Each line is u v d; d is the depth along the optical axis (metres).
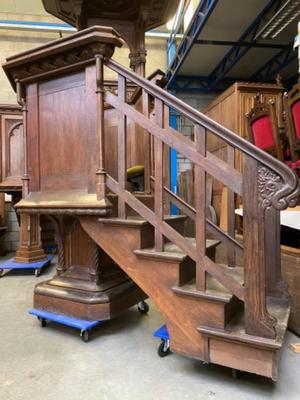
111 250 1.79
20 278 3.76
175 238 1.61
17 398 1.41
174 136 1.61
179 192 6.18
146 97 1.91
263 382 1.52
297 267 2.05
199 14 4.46
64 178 1.96
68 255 2.30
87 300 2.03
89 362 1.73
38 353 1.83
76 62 1.87
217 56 5.54
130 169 2.57
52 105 2.02
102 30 1.73
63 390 1.47
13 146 4.39
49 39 6.12
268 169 1.35
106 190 1.84
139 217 1.97
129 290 2.26
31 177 2.08
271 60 5.65
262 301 1.38
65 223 2.29
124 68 1.75
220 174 1.47
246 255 1.41
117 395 1.42
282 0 4.00
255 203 1.38
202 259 1.53
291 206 1.31
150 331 2.15
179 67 5.71
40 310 2.21
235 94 4.79
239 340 1.38
